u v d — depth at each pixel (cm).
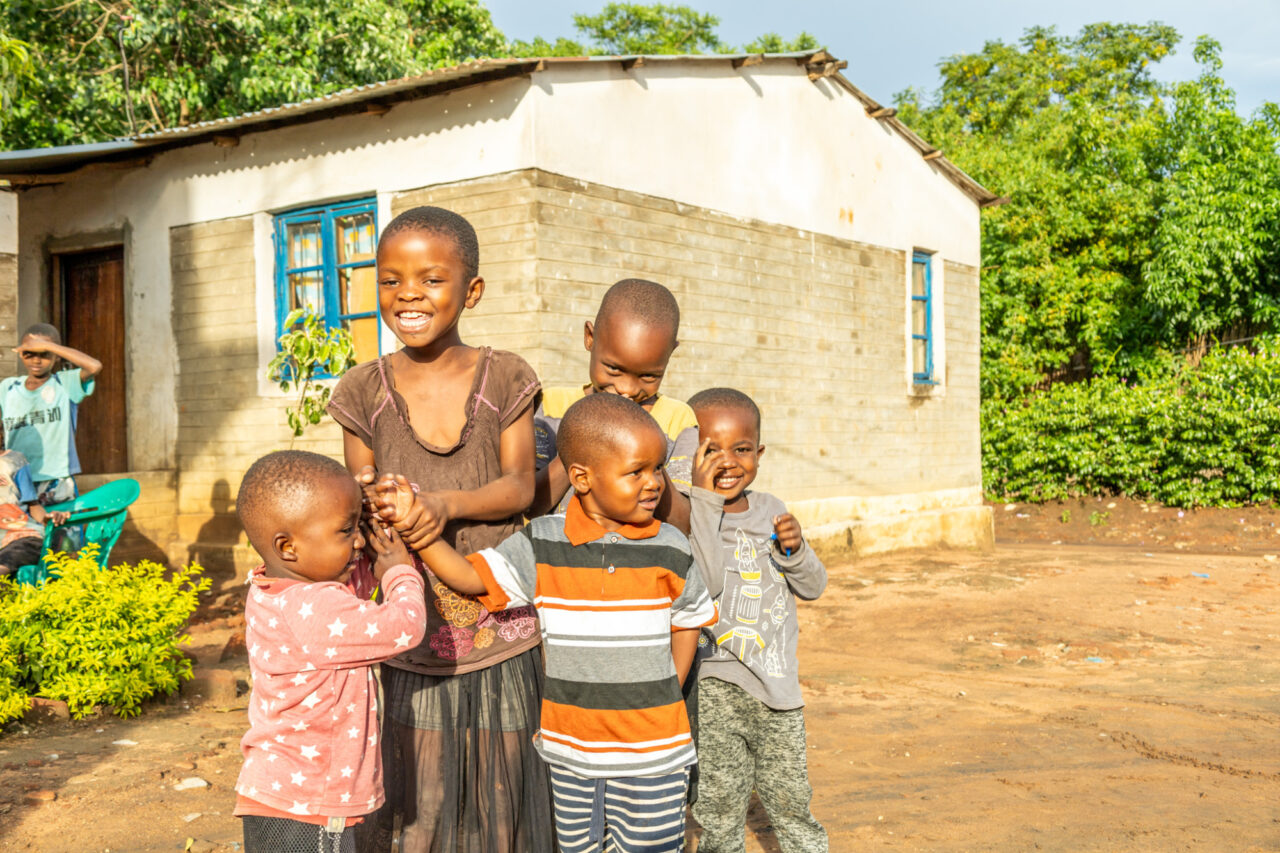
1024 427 1566
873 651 716
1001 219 1738
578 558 234
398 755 232
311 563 215
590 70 798
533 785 240
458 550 235
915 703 572
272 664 215
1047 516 1484
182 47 1383
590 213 798
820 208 1061
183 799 394
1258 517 1328
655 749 230
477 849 233
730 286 945
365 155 829
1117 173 1812
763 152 985
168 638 550
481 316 775
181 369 938
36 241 1020
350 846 217
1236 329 1620
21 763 433
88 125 1398
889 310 1168
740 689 293
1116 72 2941
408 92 787
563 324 771
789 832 297
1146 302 1648
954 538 1228
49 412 671
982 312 1678
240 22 1286
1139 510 1427
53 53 1360
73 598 521
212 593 828
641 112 848
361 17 1396
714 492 276
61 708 500
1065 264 1734
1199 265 1562
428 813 230
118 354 995
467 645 233
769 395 993
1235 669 655
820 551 1041
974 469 1319
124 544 900
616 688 230
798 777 293
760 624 295
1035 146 1912
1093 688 608
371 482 222
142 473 920
